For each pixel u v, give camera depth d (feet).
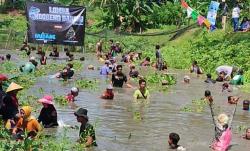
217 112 60.18
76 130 46.57
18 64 99.30
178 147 42.45
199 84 85.81
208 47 114.32
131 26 159.84
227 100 70.08
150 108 60.64
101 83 79.92
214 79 93.09
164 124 51.90
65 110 56.08
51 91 68.39
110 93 65.67
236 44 109.91
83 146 40.81
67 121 50.34
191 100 68.03
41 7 129.29
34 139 41.01
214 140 44.98
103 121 51.67
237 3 126.93
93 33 156.76
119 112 57.00
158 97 69.51
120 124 50.75
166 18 159.02
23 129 42.91
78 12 131.23
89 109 57.72
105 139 44.37
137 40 142.72
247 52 104.83
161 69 106.93
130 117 54.54
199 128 50.83
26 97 61.67
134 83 82.58
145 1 162.71
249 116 58.75
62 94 66.28
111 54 126.00
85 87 74.69
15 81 72.64
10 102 47.16
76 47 141.90
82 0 196.95
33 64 89.76
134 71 88.94
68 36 131.23
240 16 129.39
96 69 99.71
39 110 53.93
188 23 150.30
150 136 46.37
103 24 168.66
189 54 115.44
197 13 124.88
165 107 61.77
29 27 129.18
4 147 37.35
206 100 66.03
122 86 78.23
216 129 44.55
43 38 130.00
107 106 60.44
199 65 107.04
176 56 116.67
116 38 149.59
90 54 133.39
